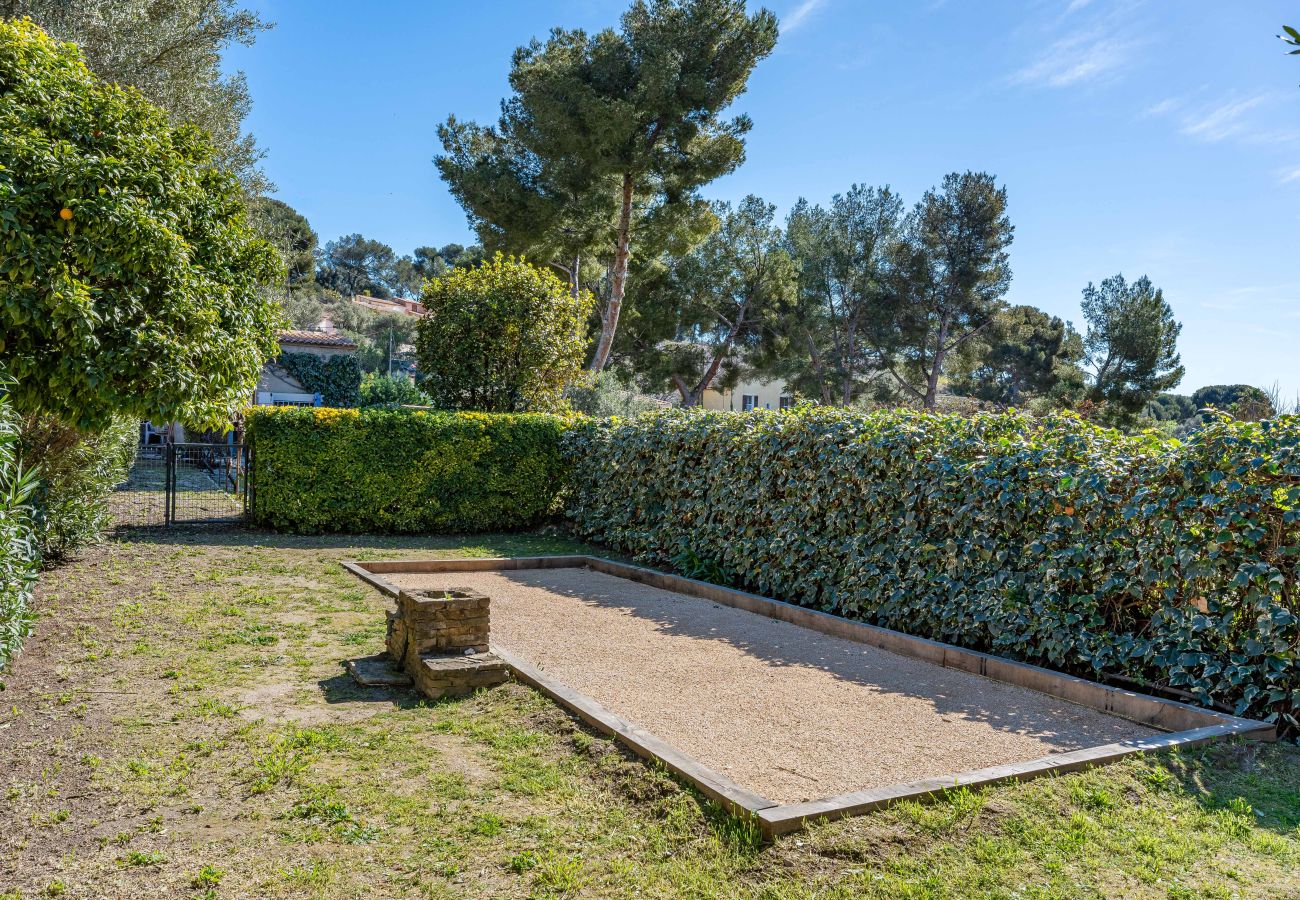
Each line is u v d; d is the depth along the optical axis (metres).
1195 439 5.41
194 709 4.71
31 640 5.83
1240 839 3.43
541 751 4.29
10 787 3.69
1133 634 5.77
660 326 29.64
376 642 6.30
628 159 19.72
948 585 6.86
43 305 5.66
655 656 6.52
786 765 4.30
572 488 13.28
